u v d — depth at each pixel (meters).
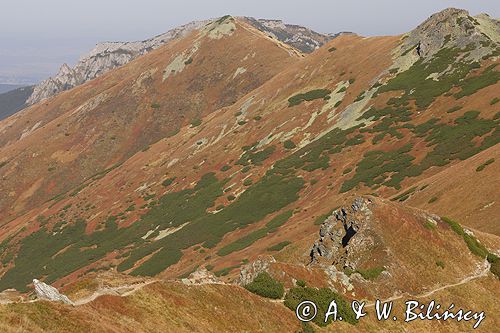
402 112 94.00
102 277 26.81
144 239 97.31
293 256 52.50
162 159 132.12
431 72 103.00
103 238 107.12
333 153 91.56
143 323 22.52
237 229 81.06
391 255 38.00
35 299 20.95
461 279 38.12
